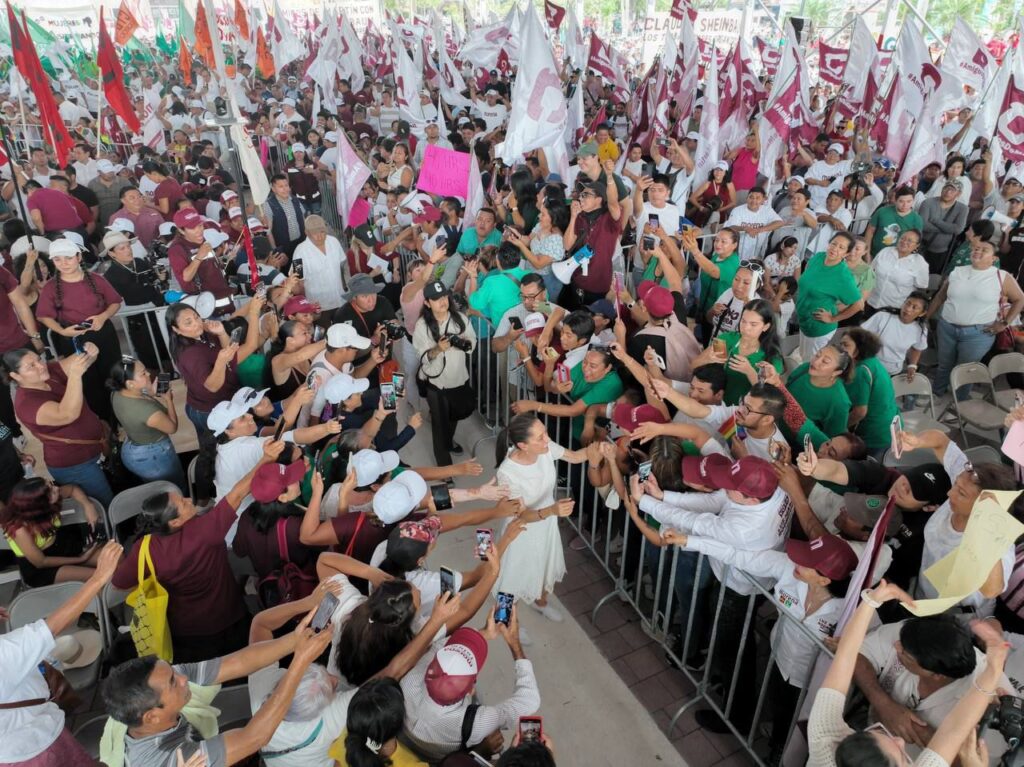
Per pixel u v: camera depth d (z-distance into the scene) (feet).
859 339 16.16
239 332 17.58
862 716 10.61
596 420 15.87
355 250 27.43
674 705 13.51
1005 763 7.91
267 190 20.49
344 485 12.61
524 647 14.80
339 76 66.23
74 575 13.74
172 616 11.49
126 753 8.00
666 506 12.62
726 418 14.38
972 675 8.18
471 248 24.23
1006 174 34.94
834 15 91.04
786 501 11.61
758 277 18.84
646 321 18.16
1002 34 89.20
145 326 22.82
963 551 7.88
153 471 16.20
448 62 55.31
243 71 73.72
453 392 19.19
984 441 22.56
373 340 19.88
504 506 13.24
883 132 35.83
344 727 8.88
